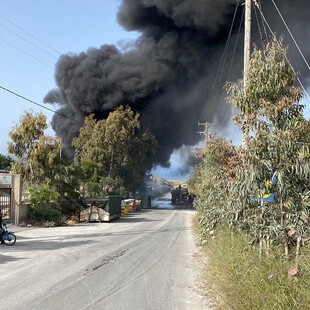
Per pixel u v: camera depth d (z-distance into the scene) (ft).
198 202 69.77
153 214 142.31
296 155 21.07
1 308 22.66
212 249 36.24
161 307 22.91
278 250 22.40
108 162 175.73
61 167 104.53
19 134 102.94
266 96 23.76
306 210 21.58
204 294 25.36
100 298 25.03
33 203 91.71
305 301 16.16
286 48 24.20
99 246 53.11
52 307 22.80
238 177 22.41
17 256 43.86
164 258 42.09
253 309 17.57
